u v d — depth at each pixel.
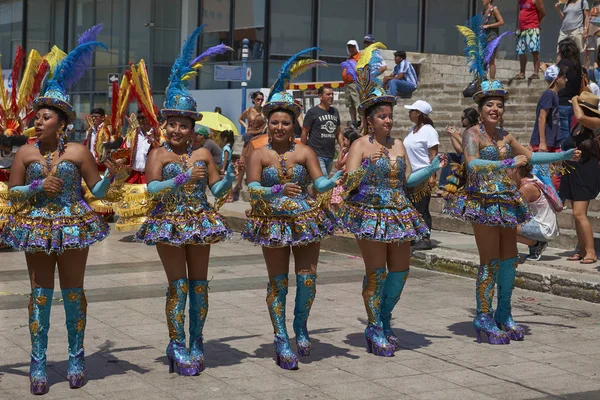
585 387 5.91
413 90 17.94
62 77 5.88
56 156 5.75
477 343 7.09
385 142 6.73
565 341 7.18
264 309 8.22
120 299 8.61
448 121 16.67
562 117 11.82
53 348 6.79
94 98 28.39
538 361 6.55
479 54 7.29
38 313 5.73
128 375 6.09
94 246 12.29
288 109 6.34
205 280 6.28
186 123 6.18
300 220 6.27
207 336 7.20
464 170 7.26
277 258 6.41
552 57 24.50
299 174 6.38
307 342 6.65
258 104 14.04
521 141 14.72
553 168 7.62
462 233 12.38
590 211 11.77
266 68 21.88
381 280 6.70
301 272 6.50
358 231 6.56
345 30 22.56
